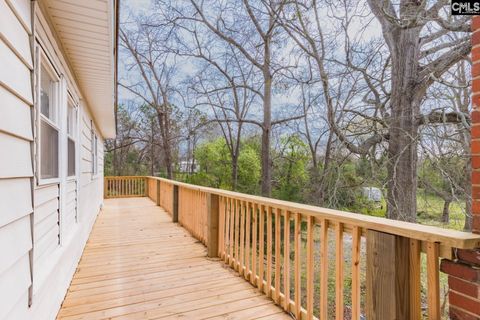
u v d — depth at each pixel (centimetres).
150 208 877
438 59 628
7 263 137
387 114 704
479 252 129
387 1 667
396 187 607
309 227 229
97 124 735
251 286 301
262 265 290
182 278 321
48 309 213
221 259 386
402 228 151
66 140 296
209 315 243
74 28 257
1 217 131
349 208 693
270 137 1221
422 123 634
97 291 288
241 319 237
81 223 408
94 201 652
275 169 1203
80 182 410
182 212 611
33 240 170
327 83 825
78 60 330
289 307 247
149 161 1755
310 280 226
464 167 552
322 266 215
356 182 684
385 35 723
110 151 1716
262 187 1227
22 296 158
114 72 399
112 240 489
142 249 435
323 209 221
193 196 527
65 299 270
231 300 270
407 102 676
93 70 362
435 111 618
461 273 135
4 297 134
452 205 566
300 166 1062
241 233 332
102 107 557
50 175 250
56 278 239
